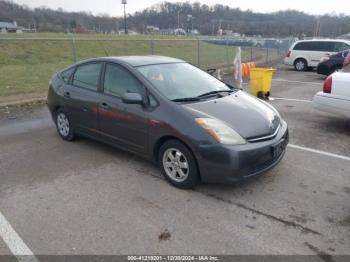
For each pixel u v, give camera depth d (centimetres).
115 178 425
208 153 358
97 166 462
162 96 405
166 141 396
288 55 1819
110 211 349
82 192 389
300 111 779
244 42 3409
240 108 410
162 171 413
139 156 447
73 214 344
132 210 351
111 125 463
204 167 366
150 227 321
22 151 523
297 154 502
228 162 353
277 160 400
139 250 291
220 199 371
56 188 400
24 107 838
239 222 329
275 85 1223
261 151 368
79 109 514
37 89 1080
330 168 452
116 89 459
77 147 539
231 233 312
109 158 490
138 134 425
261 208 353
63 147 540
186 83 457
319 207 355
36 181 418
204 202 365
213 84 486
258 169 374
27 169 454
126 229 319
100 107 473
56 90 563
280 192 387
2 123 691
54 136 601
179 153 387
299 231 314
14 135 609
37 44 2495
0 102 871
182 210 350
